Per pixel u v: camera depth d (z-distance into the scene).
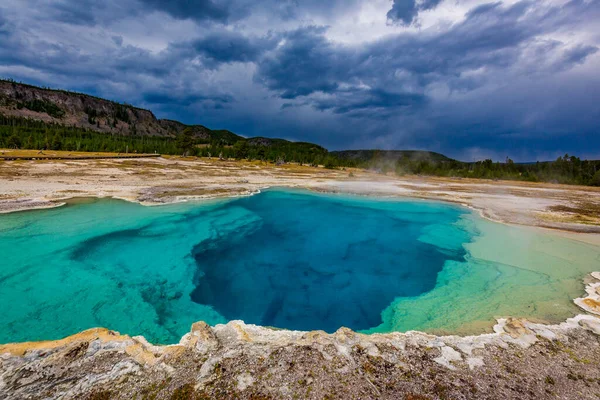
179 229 20.97
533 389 6.41
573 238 20.50
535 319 10.11
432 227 24.39
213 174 53.75
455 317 10.60
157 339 9.70
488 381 6.59
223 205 29.27
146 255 16.48
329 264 17.22
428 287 14.16
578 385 6.60
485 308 11.17
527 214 27.53
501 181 75.75
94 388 6.01
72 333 9.70
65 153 75.75
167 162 73.69
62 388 5.98
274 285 14.60
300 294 13.81
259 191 37.75
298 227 24.42
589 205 33.69
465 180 74.69
